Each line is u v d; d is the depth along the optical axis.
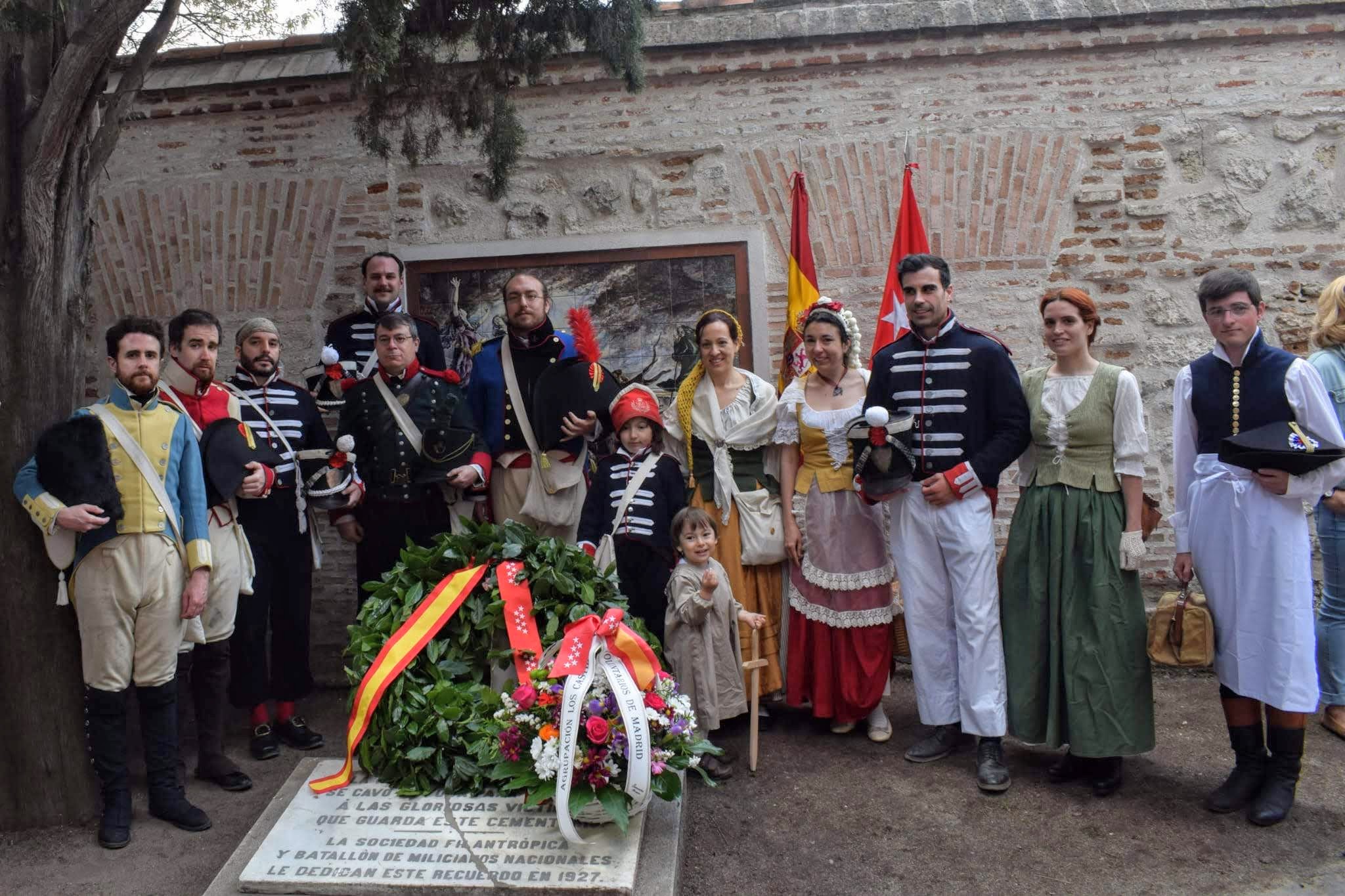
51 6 4.07
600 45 5.09
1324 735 4.80
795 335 5.66
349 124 6.08
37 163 4.02
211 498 4.45
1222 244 5.77
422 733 3.88
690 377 5.04
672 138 5.99
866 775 4.52
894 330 5.66
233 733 5.27
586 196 6.04
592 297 6.06
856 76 5.90
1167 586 5.85
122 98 4.35
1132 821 4.05
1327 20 5.64
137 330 4.05
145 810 4.29
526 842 3.54
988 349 4.51
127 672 4.02
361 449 5.03
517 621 4.09
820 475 4.82
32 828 4.12
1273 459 3.81
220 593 4.46
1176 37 5.69
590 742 3.55
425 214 6.10
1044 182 5.83
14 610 4.07
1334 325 4.66
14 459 4.06
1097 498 4.28
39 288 4.10
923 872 3.74
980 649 4.43
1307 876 3.62
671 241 5.98
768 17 5.96
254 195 6.12
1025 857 3.81
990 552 4.48
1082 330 4.36
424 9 5.10
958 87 5.85
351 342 5.49
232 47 6.21
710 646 4.43
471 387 5.23
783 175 5.94
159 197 6.17
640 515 4.70
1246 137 5.75
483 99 5.32
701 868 3.78
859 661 4.79
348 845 3.55
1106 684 4.20
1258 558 3.98
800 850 3.90
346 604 6.16
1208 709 5.19
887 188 5.89
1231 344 4.06
